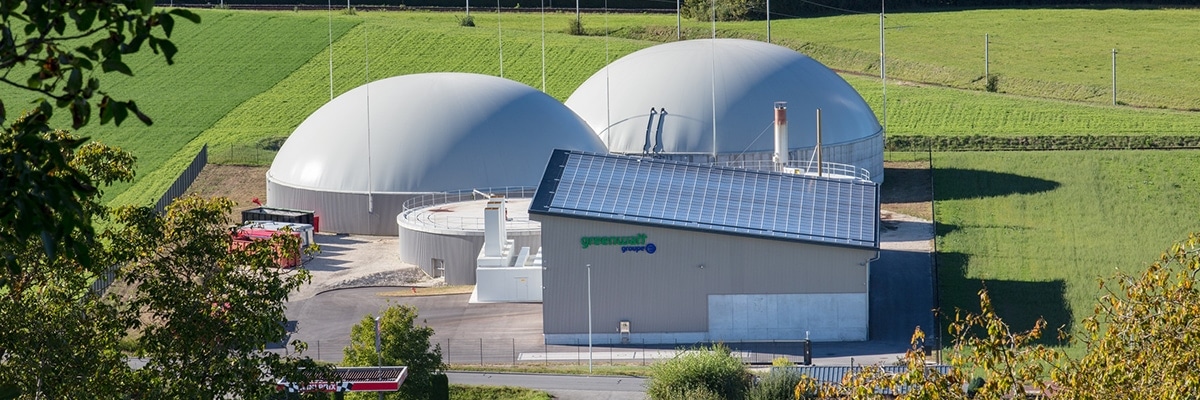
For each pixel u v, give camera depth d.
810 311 97.12
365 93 140.38
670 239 96.69
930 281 112.00
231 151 176.00
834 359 92.81
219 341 52.44
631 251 96.75
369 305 108.69
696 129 142.75
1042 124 194.50
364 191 131.38
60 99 25.75
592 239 96.69
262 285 53.84
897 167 163.00
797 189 107.06
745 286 96.94
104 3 25.88
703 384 78.81
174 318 51.69
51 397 47.25
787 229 98.06
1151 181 153.25
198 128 195.00
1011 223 133.25
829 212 102.62
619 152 143.50
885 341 97.06
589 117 148.38
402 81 142.25
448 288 113.31
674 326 97.62
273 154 175.25
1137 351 42.06
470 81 141.50
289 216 130.50
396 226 131.12
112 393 49.25
